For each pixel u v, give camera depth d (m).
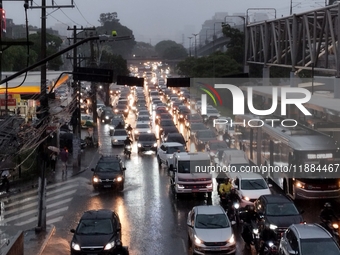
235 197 24.95
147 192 30.03
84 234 18.94
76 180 33.47
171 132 46.28
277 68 64.56
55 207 26.86
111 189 30.56
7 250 15.84
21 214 25.45
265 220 20.17
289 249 16.19
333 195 25.92
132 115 72.94
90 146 46.94
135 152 44.16
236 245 20.52
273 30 45.06
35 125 23.67
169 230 22.64
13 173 31.52
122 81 22.17
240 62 80.56
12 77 14.52
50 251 19.86
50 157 35.09
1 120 22.20
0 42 16.02
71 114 40.31
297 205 26.59
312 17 38.91
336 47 33.97
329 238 15.88
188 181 27.80
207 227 19.50
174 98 84.94
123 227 23.11
